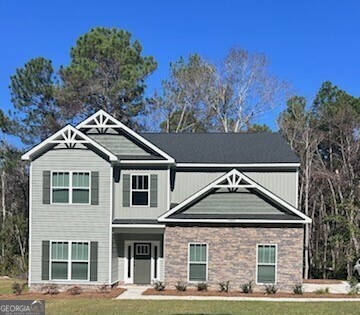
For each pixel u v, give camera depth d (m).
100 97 40.97
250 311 16.84
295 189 25.02
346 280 29.67
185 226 22.88
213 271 22.58
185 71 47.91
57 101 40.22
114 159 22.94
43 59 40.62
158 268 24.73
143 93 42.53
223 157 25.81
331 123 42.31
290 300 19.80
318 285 25.61
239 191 23.30
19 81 39.94
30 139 40.34
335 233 36.00
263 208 23.09
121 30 42.50
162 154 23.92
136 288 23.34
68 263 22.89
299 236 22.38
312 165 41.69
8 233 37.69
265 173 25.28
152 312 16.55
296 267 22.25
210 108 47.91
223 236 22.69
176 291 22.08
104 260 22.86
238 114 47.44
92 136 24.66
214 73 47.91
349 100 44.94
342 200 36.88
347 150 41.06
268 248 22.50
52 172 23.23
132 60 41.69
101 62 41.06
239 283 22.41
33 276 22.92
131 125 42.12
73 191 23.17
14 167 40.94
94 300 19.59
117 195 24.02
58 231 23.02
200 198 23.39
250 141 27.86
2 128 39.88
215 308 17.45
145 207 23.95
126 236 24.91
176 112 47.66
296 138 41.28
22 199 44.47
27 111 40.47
